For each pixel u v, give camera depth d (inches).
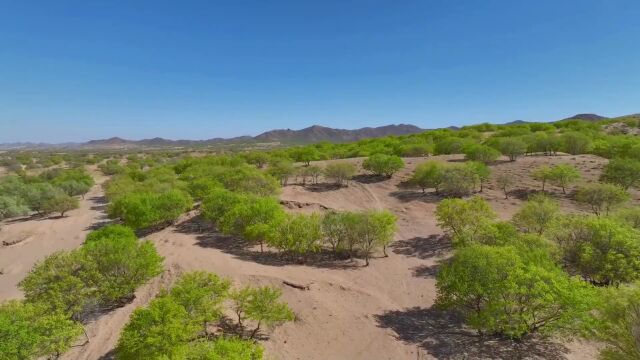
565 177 1217.4
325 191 1533.0
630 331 382.0
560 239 693.3
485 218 843.4
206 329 535.5
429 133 2797.7
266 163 2265.0
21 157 5315.0
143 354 409.4
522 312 502.9
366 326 601.9
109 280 636.7
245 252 935.7
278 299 666.8
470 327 584.1
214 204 1112.2
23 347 421.7
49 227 1444.4
